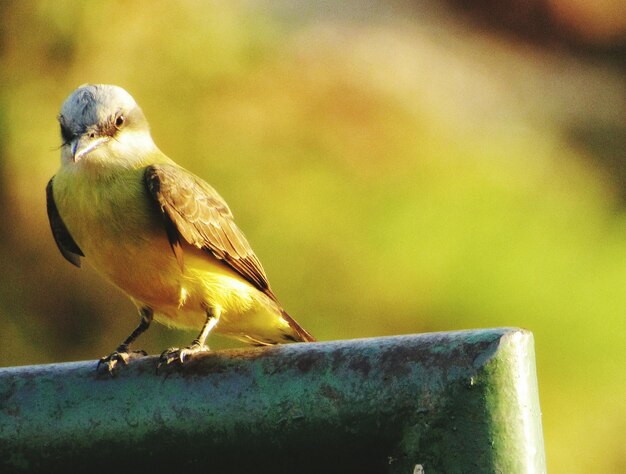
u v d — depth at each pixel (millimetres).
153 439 4281
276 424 4125
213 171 13883
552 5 21672
